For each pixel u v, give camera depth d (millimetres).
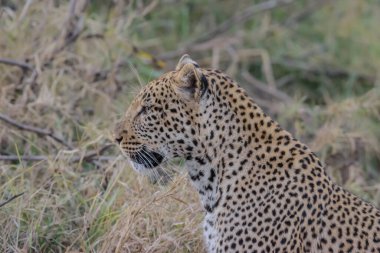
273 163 9078
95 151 11375
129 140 9414
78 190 10836
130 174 10961
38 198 10797
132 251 9969
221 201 9164
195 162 9250
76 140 12289
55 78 12578
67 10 13516
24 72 12750
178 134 9156
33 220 10336
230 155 9117
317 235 8930
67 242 10383
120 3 14375
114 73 12961
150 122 9266
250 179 9070
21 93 12609
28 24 13383
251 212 9039
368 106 14188
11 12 13328
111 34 13617
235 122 9109
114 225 10148
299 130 13531
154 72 14117
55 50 12969
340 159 13141
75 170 11273
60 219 10477
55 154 11633
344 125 13977
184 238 10266
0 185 10914
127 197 10703
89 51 13672
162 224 10312
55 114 12227
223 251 9133
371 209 9125
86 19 13641
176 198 10086
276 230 8961
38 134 11672
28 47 13141
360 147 13664
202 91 8938
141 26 15062
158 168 10336
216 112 9062
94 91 12570
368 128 14211
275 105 15242
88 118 12477
